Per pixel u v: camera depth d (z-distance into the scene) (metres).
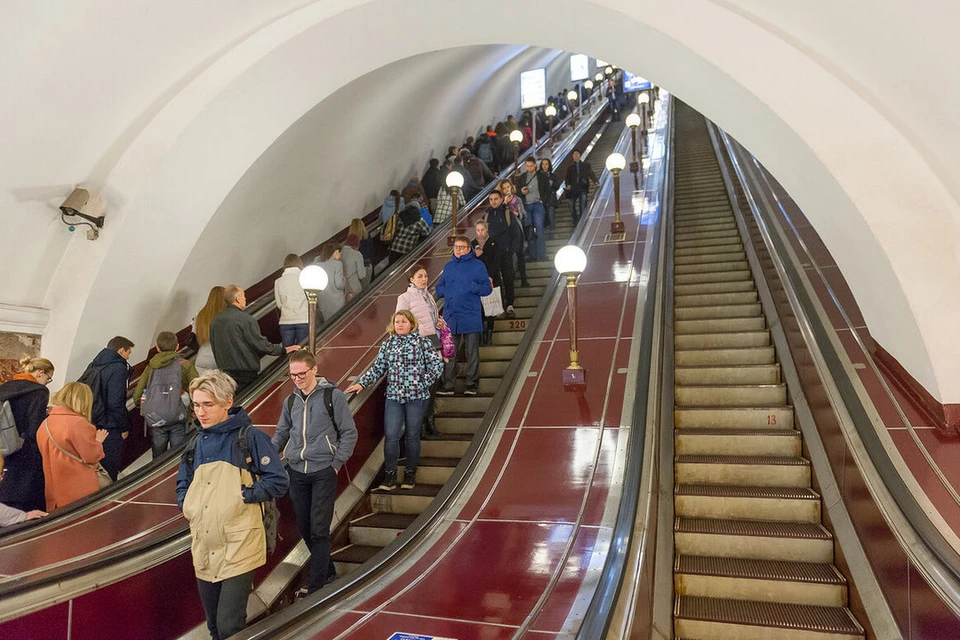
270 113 6.84
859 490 3.93
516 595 3.24
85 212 6.20
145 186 6.23
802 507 4.56
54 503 4.61
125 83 5.82
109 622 3.35
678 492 4.77
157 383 5.51
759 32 4.73
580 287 7.88
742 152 12.48
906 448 3.97
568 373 5.65
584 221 10.28
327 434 4.04
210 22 5.86
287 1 6.08
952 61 3.38
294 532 4.54
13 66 4.84
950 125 3.79
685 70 5.32
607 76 24.92
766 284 7.41
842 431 4.27
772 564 4.22
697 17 4.88
